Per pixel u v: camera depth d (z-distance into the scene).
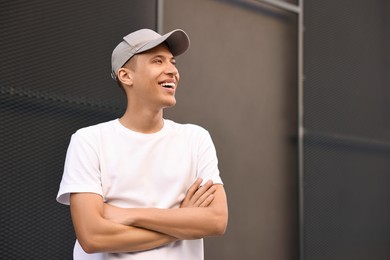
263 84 3.80
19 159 2.68
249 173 3.65
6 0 2.70
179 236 1.86
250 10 3.77
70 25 2.90
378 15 4.71
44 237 2.72
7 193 2.63
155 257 1.87
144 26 3.19
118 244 1.83
